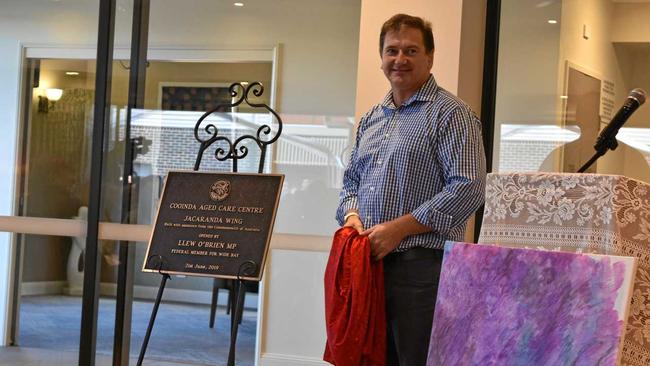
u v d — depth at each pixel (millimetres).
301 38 4027
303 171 4012
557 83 3895
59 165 4230
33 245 4262
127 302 4160
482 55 3916
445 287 2270
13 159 4266
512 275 2100
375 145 2852
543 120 3904
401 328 2707
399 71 2766
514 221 2262
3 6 4293
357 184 2973
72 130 4227
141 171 4164
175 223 3154
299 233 4012
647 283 2061
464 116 2701
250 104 3666
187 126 4121
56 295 4246
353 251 2676
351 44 3980
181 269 3084
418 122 2750
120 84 4195
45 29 4262
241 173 3189
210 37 4113
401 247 2705
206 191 3178
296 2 4031
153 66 4168
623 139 3828
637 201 2107
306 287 3998
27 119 4262
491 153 3922
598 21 3865
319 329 3979
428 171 2732
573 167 3873
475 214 3814
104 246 4191
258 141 3584
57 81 4246
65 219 4227
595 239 2115
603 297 1916
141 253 4164
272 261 4027
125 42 4195
